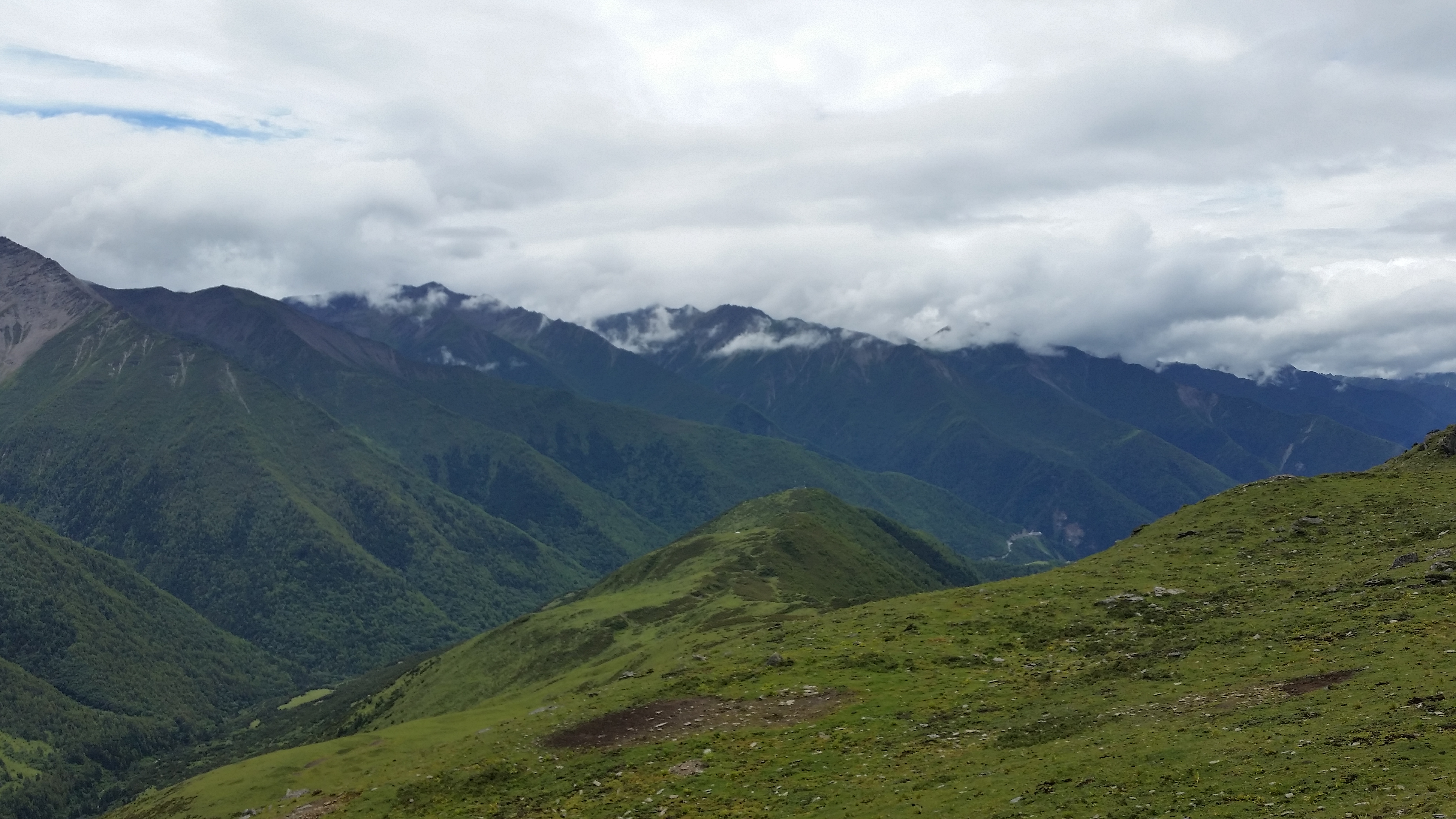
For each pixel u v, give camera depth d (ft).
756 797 180.86
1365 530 281.95
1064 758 160.15
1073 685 210.59
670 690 257.14
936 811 150.30
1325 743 133.49
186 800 284.20
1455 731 123.34
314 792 252.21
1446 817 99.30
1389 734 128.88
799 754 199.93
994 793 151.53
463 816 202.69
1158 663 209.87
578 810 192.54
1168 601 258.37
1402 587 213.46
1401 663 162.81
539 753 228.84
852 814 158.92
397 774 240.32
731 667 268.00
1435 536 258.37
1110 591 279.08
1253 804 120.06
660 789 194.39
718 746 212.84
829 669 254.47
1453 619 181.16
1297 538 291.79
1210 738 150.30
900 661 252.21
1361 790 114.32
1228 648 207.21
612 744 226.58
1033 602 282.56
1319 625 204.54
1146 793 134.21
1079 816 132.16
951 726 200.75
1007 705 207.21
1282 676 176.45
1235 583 262.26
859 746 199.00
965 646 257.14
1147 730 164.45
